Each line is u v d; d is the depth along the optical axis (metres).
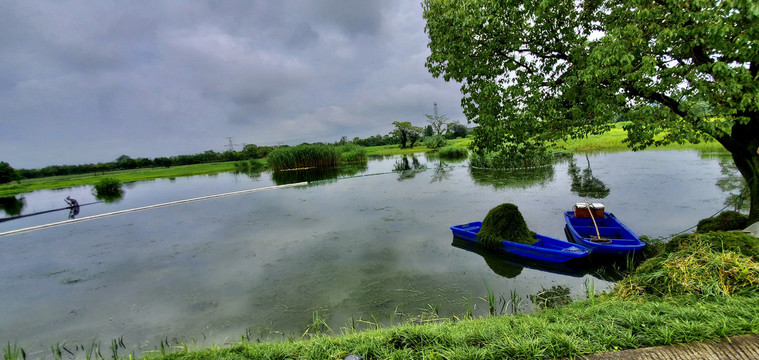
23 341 5.44
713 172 14.51
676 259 4.22
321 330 5.10
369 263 7.69
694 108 5.01
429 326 3.56
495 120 6.89
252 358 3.15
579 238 7.17
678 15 4.62
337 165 34.94
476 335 3.06
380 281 6.69
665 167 16.80
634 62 5.56
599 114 5.90
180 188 24.58
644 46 5.27
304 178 25.97
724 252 4.07
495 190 14.93
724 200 10.20
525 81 6.58
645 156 21.56
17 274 8.70
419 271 7.05
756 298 3.23
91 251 10.38
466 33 6.59
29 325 5.96
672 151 22.48
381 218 11.74
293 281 7.03
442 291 6.08
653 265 4.50
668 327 2.82
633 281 4.46
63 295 7.20
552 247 7.32
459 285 6.29
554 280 6.32
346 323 5.25
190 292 6.89
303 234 10.45
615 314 3.20
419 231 9.90
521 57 7.02
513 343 2.81
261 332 5.20
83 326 5.81
